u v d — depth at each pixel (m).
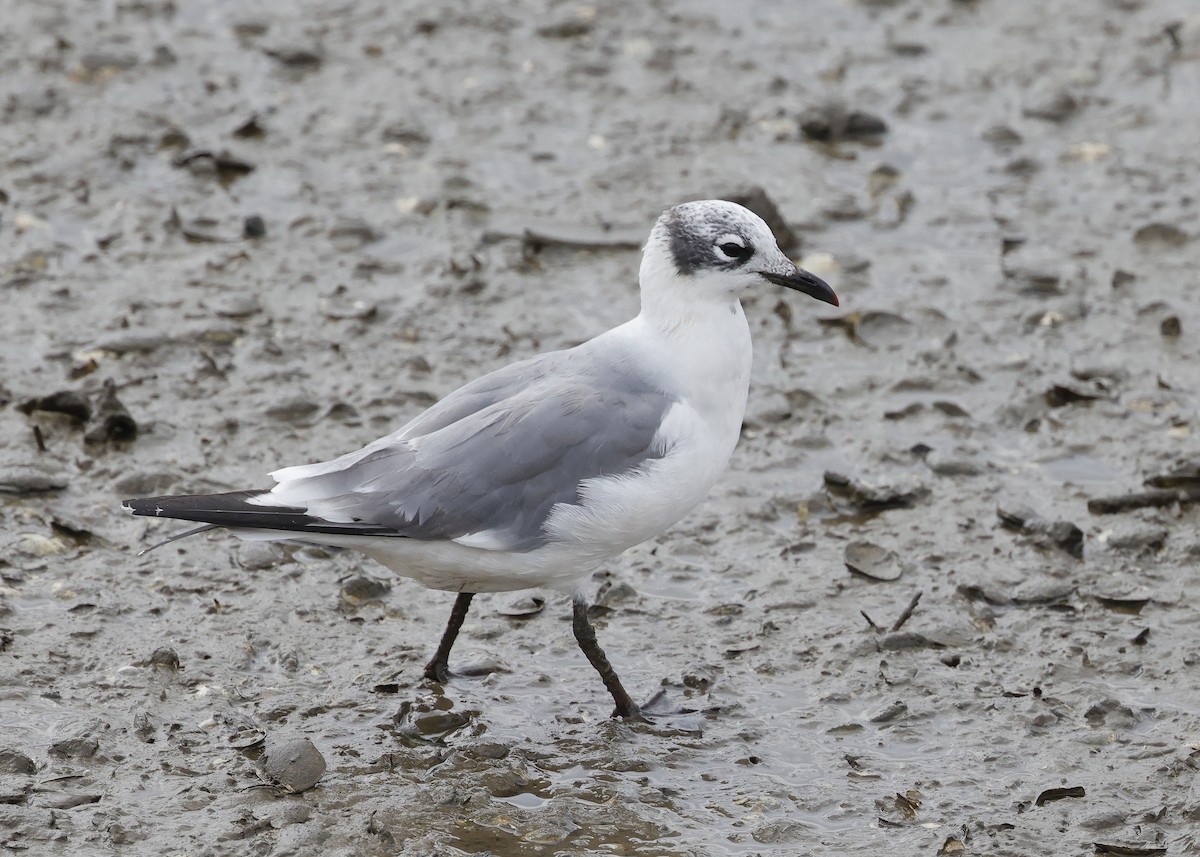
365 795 9.88
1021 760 10.27
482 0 21.97
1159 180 17.91
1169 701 10.84
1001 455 13.77
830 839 9.58
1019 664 11.24
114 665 10.96
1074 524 12.51
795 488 13.33
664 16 21.59
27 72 19.77
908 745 10.46
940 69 20.34
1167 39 20.83
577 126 19.11
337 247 16.69
